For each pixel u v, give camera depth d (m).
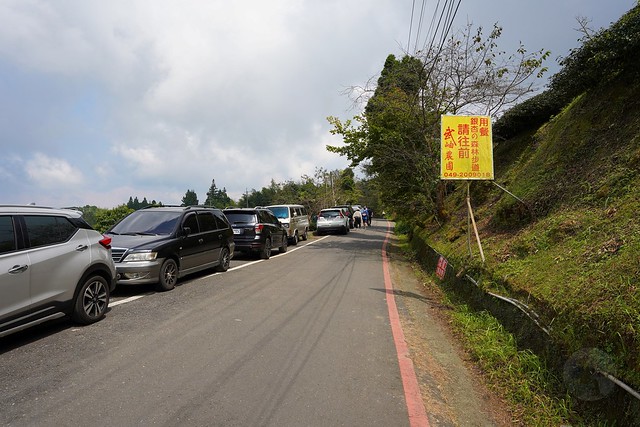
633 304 3.45
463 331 6.00
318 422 3.48
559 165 8.62
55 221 5.45
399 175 16.88
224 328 5.85
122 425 3.30
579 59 8.74
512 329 5.31
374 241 21.98
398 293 8.86
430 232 15.19
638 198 5.44
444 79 13.68
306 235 22.06
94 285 5.91
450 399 4.13
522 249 6.82
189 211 9.48
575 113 9.63
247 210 13.59
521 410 3.85
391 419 3.61
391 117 15.12
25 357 4.62
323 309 7.13
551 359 4.23
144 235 8.30
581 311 3.91
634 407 2.97
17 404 3.58
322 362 4.78
